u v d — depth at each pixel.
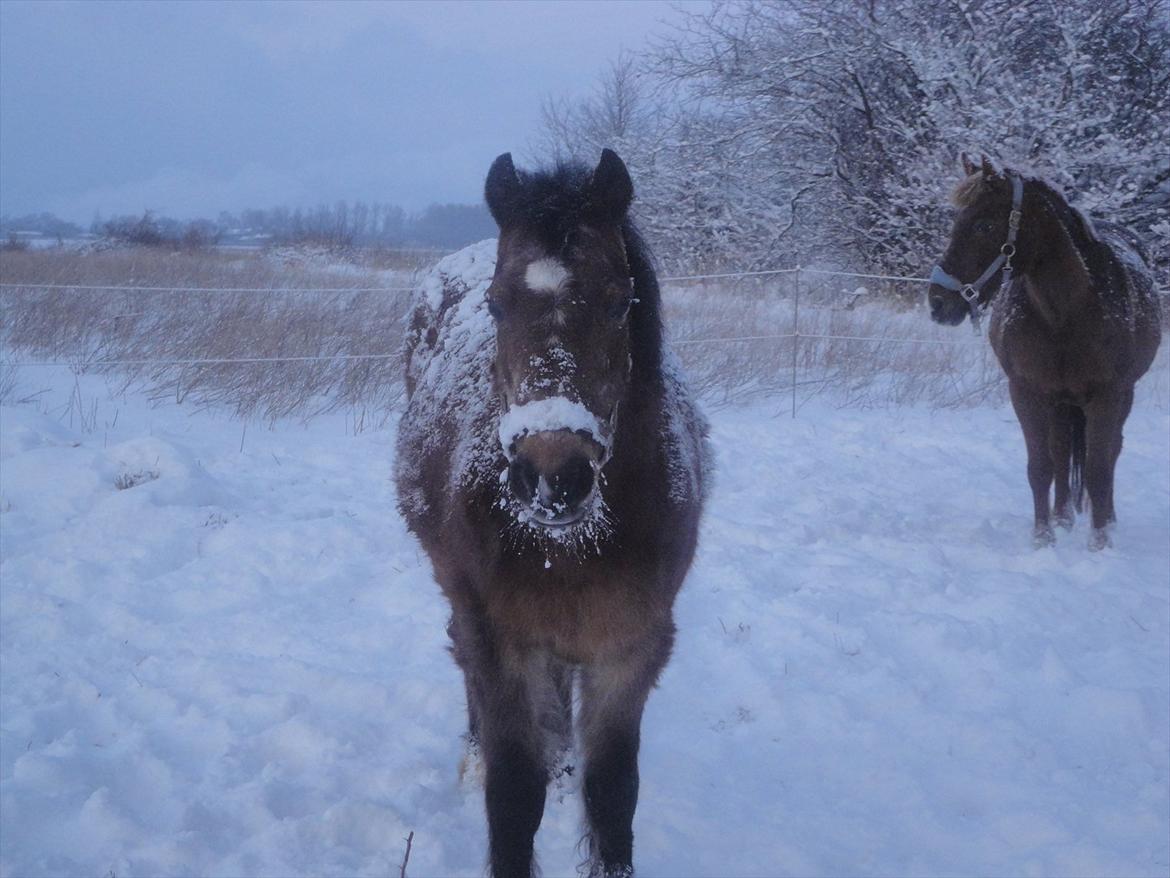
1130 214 16.42
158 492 6.69
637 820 3.63
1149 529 7.12
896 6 18.67
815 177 19.66
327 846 3.45
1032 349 6.50
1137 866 3.35
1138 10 17.86
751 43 19.88
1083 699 4.48
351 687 4.50
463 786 3.83
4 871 3.21
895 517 7.21
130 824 3.46
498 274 2.71
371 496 7.27
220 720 4.20
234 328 10.14
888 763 4.06
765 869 3.42
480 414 3.06
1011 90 17.36
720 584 5.82
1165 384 12.02
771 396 11.07
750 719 4.43
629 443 2.85
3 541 6.09
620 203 2.72
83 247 26.77
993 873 3.41
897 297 16.34
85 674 4.61
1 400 8.63
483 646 2.99
